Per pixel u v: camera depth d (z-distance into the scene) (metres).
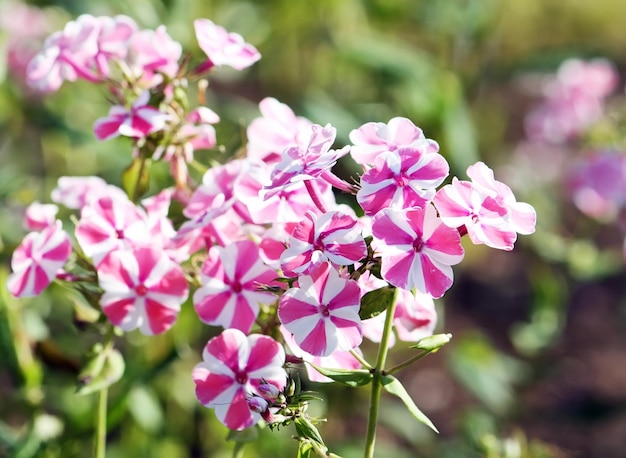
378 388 0.61
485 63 1.17
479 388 0.99
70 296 0.69
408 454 0.99
